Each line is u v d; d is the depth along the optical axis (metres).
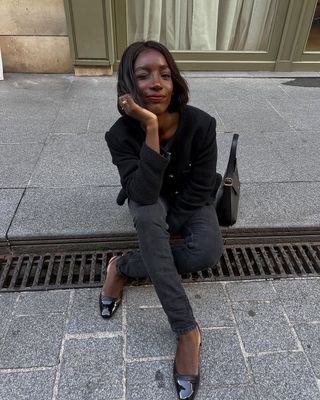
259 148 2.80
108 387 1.45
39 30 3.86
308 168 2.58
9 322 1.69
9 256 2.04
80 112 3.29
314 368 1.53
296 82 4.07
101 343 1.60
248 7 4.07
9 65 4.09
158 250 1.43
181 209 1.62
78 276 1.97
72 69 4.14
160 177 1.40
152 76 1.34
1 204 2.17
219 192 1.93
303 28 4.00
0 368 1.50
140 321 1.70
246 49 4.31
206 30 4.16
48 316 1.72
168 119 1.47
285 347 1.61
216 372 1.51
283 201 2.26
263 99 3.64
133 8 3.97
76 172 2.48
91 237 2.03
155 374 1.49
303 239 2.16
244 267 2.05
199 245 1.55
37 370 1.50
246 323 1.71
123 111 1.44
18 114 3.23
